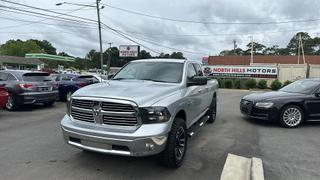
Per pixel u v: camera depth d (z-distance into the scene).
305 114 9.67
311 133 8.79
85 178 5.11
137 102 4.96
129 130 4.93
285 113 9.55
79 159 6.00
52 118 10.77
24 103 12.45
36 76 13.19
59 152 6.45
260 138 8.12
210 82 9.47
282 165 5.96
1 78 12.91
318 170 5.71
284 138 8.14
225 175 5.30
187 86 6.53
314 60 56.91
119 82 6.25
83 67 96.75
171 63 6.95
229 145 7.36
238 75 43.38
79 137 5.17
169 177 5.24
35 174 5.25
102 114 5.09
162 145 5.02
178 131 5.50
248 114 10.20
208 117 9.13
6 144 7.11
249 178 5.18
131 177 5.20
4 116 11.15
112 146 4.96
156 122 5.02
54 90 13.67
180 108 5.68
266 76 42.09
